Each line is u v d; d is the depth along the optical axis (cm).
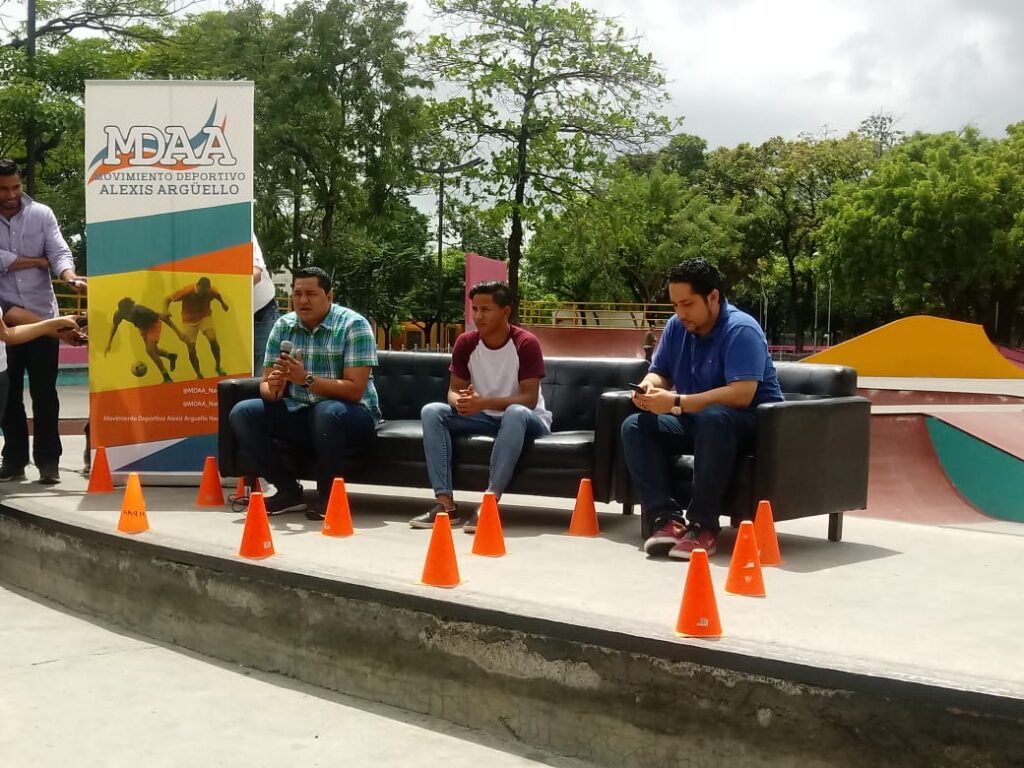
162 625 388
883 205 3781
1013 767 218
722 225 4275
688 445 423
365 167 2586
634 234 3073
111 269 540
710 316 411
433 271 3834
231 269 544
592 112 2872
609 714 273
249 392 494
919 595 334
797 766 244
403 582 330
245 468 491
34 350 548
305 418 479
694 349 424
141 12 2414
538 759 276
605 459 442
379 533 436
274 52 2497
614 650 272
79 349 1941
